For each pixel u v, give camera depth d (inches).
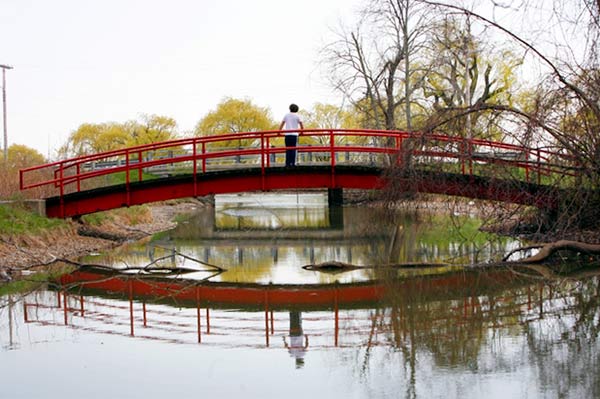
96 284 542.9
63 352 333.1
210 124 2486.5
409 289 489.7
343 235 891.4
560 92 504.4
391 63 1258.0
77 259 660.7
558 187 539.2
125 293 505.7
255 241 850.8
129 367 305.4
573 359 301.1
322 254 706.2
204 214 1446.9
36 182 814.5
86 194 748.6
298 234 926.4
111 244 788.6
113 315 426.3
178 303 466.6
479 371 287.7
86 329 386.0
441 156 540.4
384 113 1283.2
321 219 1189.7
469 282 505.4
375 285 512.4
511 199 568.7
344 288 506.0
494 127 561.6
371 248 736.3
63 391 271.6
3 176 792.3
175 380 284.5
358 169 741.9
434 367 296.0
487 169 571.8
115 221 929.5
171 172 1499.8
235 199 2294.5
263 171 743.7
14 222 660.7
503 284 491.2
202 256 707.4
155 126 2728.8
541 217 604.7
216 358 320.5
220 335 368.5
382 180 586.9
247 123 2454.5
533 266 555.2
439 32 1047.0
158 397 262.8
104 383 281.4
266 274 581.6
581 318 380.8
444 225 828.0
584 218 560.4
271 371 296.7
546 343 329.4
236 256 707.4
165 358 320.5
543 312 398.9
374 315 409.7
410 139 553.3
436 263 591.2
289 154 757.9
